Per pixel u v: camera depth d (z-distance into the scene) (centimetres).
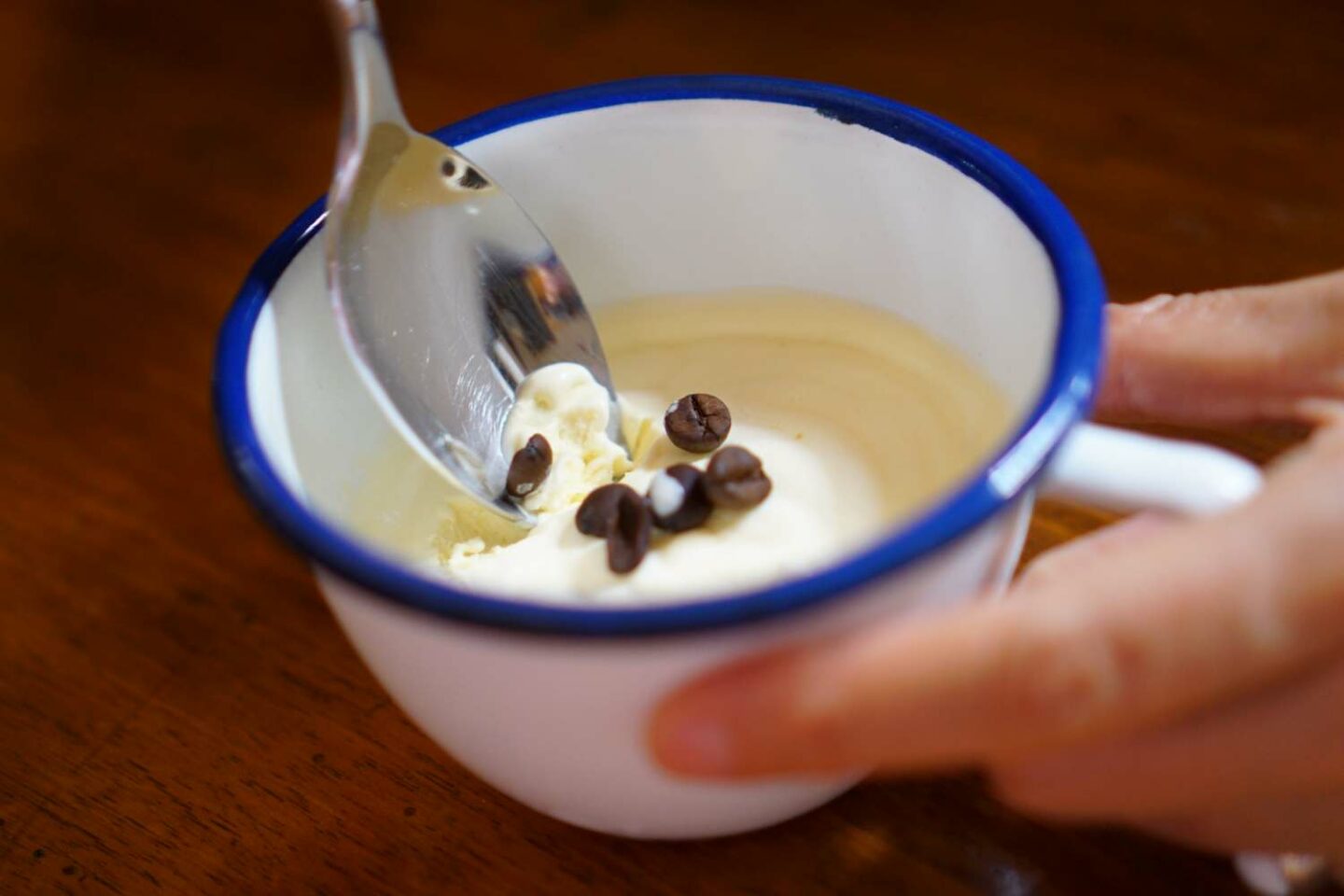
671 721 18
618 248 26
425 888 21
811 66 33
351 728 23
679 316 26
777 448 24
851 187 24
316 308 23
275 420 21
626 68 33
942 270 24
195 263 31
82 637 25
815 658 18
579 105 24
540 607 17
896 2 34
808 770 18
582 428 24
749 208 25
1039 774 19
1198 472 19
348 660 24
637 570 22
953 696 18
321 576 19
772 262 25
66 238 31
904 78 32
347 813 22
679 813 20
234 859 22
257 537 26
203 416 28
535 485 24
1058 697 18
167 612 25
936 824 21
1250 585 18
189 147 33
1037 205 21
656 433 25
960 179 22
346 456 23
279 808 22
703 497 22
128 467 27
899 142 23
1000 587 20
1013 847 21
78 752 23
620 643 17
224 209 32
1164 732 19
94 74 35
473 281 24
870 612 18
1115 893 21
